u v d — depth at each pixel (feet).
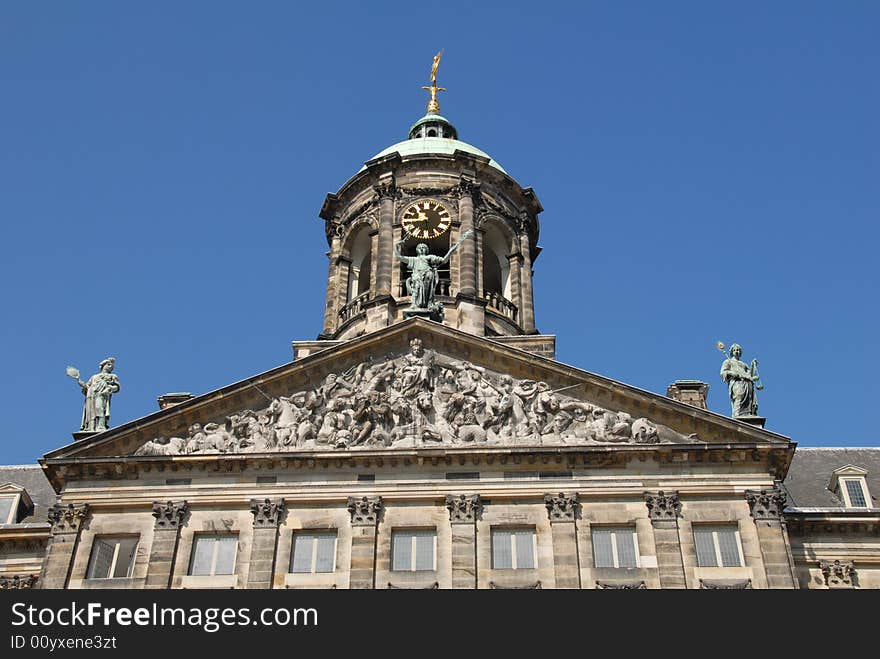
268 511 125.08
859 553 134.72
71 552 123.75
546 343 151.33
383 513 125.08
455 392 132.16
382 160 177.99
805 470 155.12
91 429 136.36
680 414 128.26
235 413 133.39
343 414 131.44
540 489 125.29
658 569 119.34
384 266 165.89
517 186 181.98
